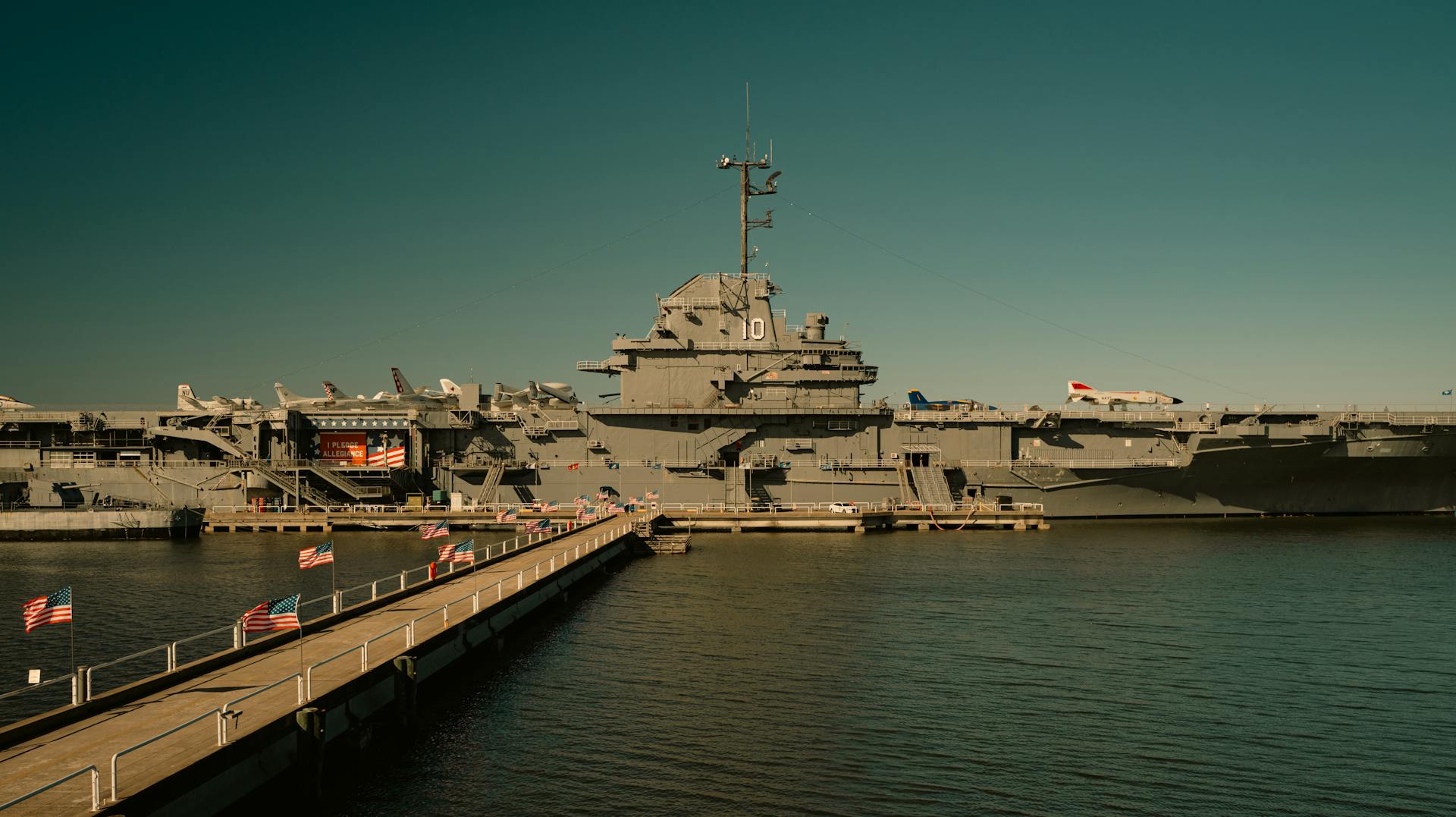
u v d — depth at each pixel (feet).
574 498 247.91
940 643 122.52
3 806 53.62
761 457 248.32
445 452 250.78
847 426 248.52
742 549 207.31
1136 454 248.93
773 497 248.73
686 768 81.25
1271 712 96.63
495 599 119.44
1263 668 111.65
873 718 94.22
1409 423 234.38
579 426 247.09
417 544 212.43
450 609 112.68
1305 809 75.31
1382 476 249.14
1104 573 172.65
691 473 247.70
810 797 76.48
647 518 217.56
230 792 63.41
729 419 247.70
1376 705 98.84
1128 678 107.65
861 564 184.75
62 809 53.42
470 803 73.92
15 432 246.88
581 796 75.66
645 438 247.29
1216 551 198.70
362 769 79.71
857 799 76.18
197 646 119.55
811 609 142.10
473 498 248.11
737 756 84.12
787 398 247.91
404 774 79.00
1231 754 85.87
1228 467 244.22
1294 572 172.65
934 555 195.42
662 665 111.96
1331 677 108.47
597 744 86.33
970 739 88.84
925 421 247.91
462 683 104.17
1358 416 234.99
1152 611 140.87
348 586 157.69
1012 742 88.22
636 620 135.13
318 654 89.35
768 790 77.36
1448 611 140.36
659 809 73.67
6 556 194.59
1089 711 96.73
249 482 242.99
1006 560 188.65
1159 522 248.52
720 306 247.91
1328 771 82.43
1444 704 99.35
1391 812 74.90
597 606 144.56
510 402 250.37
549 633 127.03
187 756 61.57
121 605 143.33
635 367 247.70
